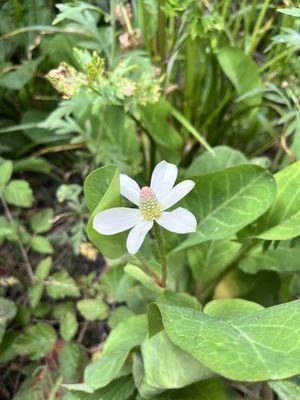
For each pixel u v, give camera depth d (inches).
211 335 4.8
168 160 8.3
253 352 4.5
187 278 7.4
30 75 8.7
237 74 7.7
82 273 8.4
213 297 7.3
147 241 7.3
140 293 7.3
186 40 7.5
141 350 5.5
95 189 5.2
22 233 8.0
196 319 5.0
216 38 7.6
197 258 7.3
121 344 6.3
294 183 6.4
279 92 7.4
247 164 6.3
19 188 7.9
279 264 6.9
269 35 8.7
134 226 5.2
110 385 6.1
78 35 8.2
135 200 5.3
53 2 8.8
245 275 7.2
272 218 6.4
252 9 7.8
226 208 6.5
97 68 6.3
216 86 8.3
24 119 9.0
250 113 8.4
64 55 8.4
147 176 8.5
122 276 7.4
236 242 7.1
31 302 7.4
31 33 8.8
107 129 8.2
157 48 7.9
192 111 8.5
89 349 7.4
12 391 7.3
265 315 5.0
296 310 4.8
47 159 9.4
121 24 8.1
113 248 5.7
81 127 8.2
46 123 7.4
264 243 6.5
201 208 6.6
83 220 8.1
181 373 5.3
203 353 4.5
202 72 8.2
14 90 9.3
